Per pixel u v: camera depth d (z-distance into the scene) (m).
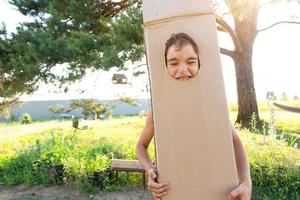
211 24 1.35
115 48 8.51
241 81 13.45
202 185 1.36
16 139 12.00
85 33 9.12
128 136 11.58
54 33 9.74
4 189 6.70
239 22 13.60
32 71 8.84
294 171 5.74
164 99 1.36
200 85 1.34
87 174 6.50
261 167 5.91
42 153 7.47
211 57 1.34
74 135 9.92
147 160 1.71
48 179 6.75
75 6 9.86
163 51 1.36
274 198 5.34
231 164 1.36
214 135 1.35
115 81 10.15
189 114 1.35
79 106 11.78
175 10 1.35
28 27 9.71
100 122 17.30
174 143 1.36
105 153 7.69
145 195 5.93
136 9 9.24
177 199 1.38
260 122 13.06
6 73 9.25
